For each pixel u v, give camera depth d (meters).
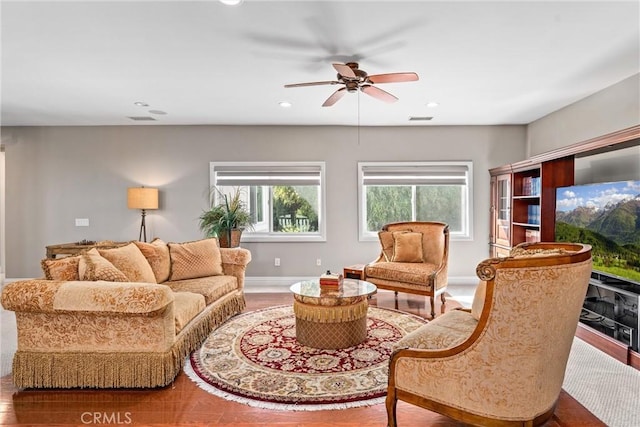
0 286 5.23
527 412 1.60
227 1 2.13
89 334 2.33
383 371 2.55
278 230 5.60
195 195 5.38
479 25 2.44
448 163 5.36
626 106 3.46
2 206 5.93
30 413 2.09
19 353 2.33
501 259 1.54
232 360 2.73
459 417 1.70
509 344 1.56
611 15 2.31
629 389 2.31
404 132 5.38
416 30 2.51
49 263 2.47
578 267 1.54
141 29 2.49
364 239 5.40
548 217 3.88
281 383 2.39
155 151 5.35
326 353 2.84
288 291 4.98
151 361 2.33
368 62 3.05
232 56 2.93
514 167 4.52
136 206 4.98
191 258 3.67
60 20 2.36
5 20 2.35
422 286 3.90
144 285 2.29
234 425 1.97
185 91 3.79
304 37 2.61
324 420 2.02
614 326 2.84
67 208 5.36
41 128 5.31
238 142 5.36
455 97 4.02
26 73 3.28
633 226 2.69
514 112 4.65
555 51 2.84
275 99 4.08
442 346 1.86
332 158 5.37
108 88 3.69
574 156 3.89
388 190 5.57
